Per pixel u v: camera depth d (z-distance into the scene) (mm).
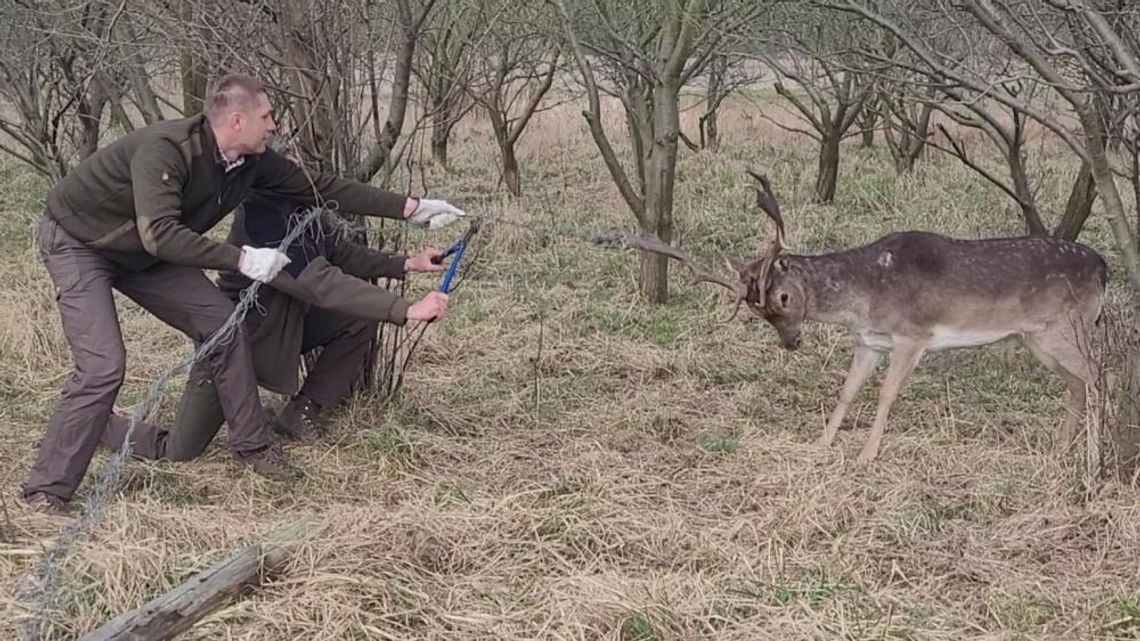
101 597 4098
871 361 5949
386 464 5520
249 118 4875
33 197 12180
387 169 6152
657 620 4035
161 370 6867
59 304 4949
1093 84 5113
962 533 4895
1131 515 4859
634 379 6969
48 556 4145
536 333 7711
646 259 8430
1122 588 4336
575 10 9031
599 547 4664
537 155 14844
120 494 4969
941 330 5801
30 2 7988
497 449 5805
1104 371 5215
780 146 15977
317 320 5695
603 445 5855
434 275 9094
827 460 5656
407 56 5938
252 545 4344
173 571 4305
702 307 8312
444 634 3994
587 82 8227
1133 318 5246
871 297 5770
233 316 4836
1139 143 5410
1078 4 4711
